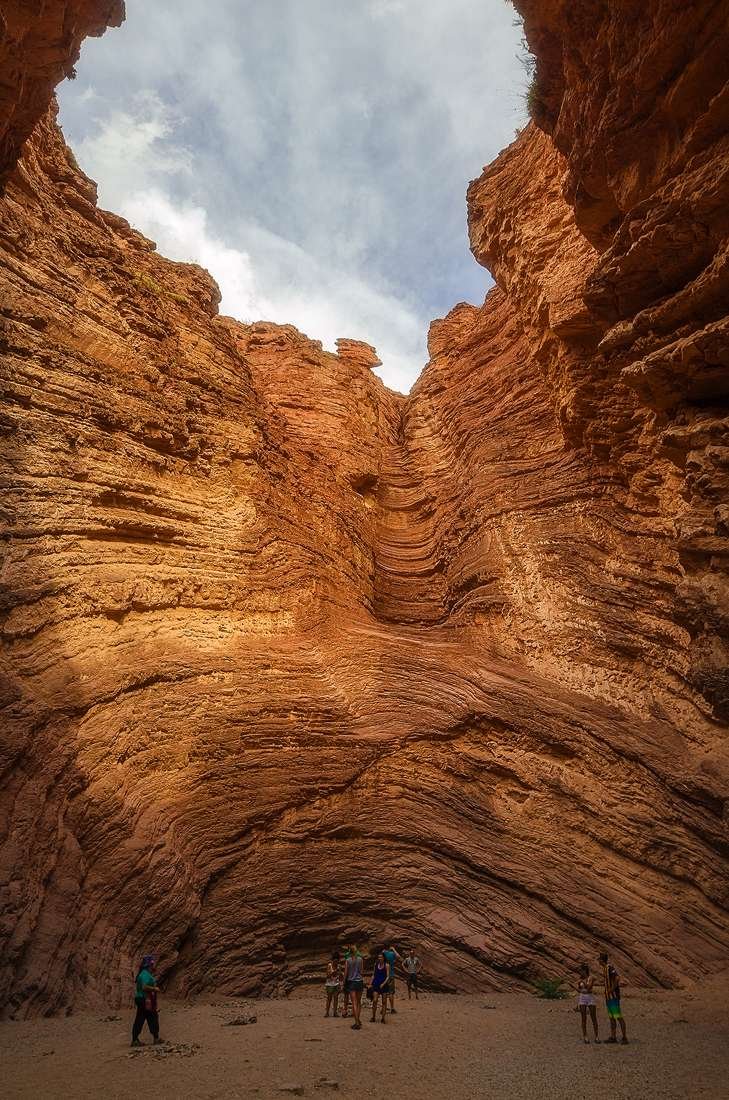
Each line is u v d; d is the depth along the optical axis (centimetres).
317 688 1998
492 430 2798
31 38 904
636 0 1074
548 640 2066
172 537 2022
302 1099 662
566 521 2241
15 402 1653
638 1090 732
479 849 1705
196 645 1898
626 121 1189
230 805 1661
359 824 1770
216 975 1448
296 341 3697
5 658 1359
